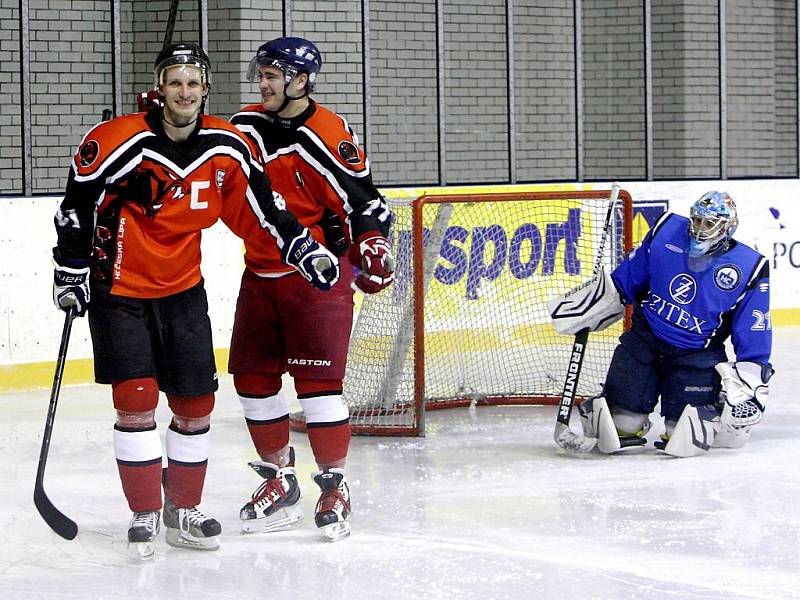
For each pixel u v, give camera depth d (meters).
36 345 23.38
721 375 16.53
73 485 15.41
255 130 12.59
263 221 12.06
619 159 38.47
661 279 16.64
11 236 23.06
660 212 30.56
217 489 15.16
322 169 12.52
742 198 31.20
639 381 17.03
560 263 25.66
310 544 12.55
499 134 37.28
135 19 33.66
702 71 38.12
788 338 29.45
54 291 11.61
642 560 11.89
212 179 11.59
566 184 30.08
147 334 11.80
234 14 33.06
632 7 37.78
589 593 10.84
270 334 13.05
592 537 12.74
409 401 20.39
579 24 32.59
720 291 16.48
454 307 24.55
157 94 11.38
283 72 12.32
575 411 21.00
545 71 38.19
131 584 11.23
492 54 36.91
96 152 11.25
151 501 12.05
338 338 12.77
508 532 12.96
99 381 11.84
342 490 12.91
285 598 10.77
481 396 21.67
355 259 12.73
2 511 14.04
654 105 38.19
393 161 35.72
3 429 19.30
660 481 15.38
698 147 38.34
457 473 15.95
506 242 25.16
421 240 18.70
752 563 11.77
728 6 38.34
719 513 13.73
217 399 22.22
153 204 11.43
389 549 12.34
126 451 11.91
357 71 34.56
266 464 13.27
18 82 32.22
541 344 25.19
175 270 11.77
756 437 18.16
